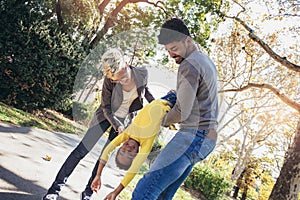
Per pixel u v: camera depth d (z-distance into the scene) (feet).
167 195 7.75
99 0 33.96
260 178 64.54
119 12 32.86
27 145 14.75
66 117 30.99
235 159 62.95
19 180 9.93
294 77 44.37
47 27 24.98
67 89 28.07
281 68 44.96
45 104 27.76
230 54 46.01
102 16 33.37
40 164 12.47
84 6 28.07
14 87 25.05
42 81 25.99
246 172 64.64
